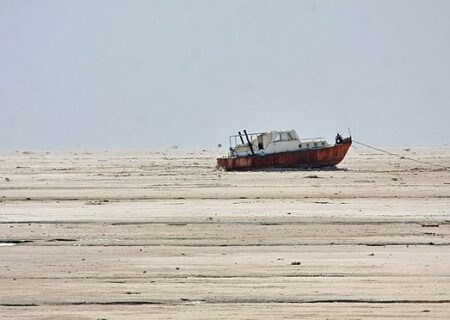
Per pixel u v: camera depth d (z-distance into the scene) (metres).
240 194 186.50
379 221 137.00
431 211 150.00
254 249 111.19
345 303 79.88
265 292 84.62
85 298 83.19
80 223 138.50
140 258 105.00
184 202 171.25
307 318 74.88
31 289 87.50
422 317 74.81
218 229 129.88
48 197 186.75
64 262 102.81
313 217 142.12
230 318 75.19
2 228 133.38
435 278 90.31
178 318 75.44
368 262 99.94
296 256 105.00
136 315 76.69
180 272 95.50
